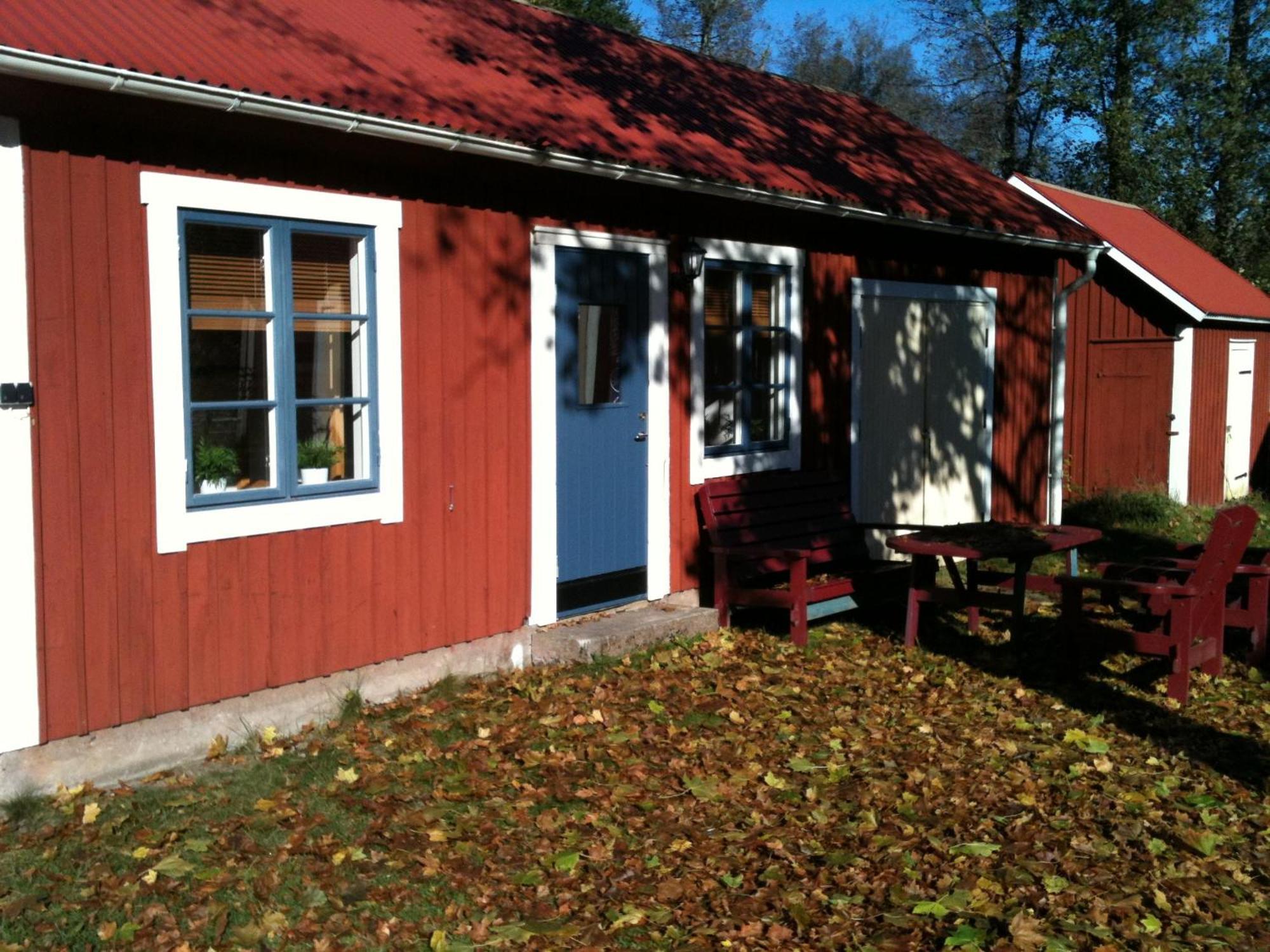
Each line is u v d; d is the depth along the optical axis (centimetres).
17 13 520
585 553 802
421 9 873
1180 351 1573
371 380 660
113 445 547
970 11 2905
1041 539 785
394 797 537
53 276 523
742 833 511
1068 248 1202
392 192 663
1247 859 494
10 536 513
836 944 423
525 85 802
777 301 967
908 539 793
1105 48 2591
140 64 521
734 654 786
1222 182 2573
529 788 552
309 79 612
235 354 604
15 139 508
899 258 1088
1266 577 789
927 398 1136
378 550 667
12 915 431
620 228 810
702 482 892
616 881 468
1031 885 463
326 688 645
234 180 587
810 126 1111
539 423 758
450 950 418
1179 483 1591
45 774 532
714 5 3241
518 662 755
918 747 616
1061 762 596
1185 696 699
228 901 447
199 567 583
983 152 3409
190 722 585
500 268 729
